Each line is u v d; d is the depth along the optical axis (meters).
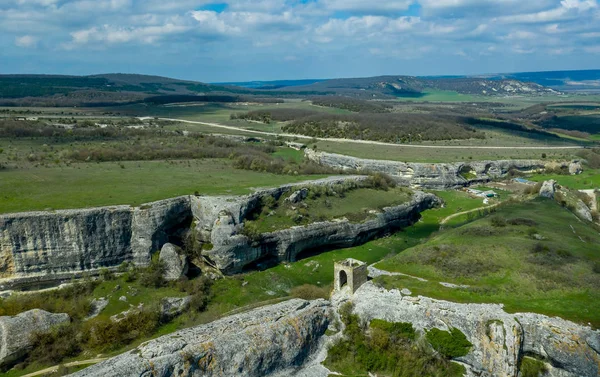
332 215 98.75
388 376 53.94
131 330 63.19
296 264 88.44
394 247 98.19
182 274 77.88
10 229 71.56
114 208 79.44
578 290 56.41
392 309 57.06
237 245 81.25
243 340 53.50
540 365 50.19
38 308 64.94
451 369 52.38
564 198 108.62
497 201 127.56
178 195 89.25
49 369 56.44
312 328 58.19
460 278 60.97
